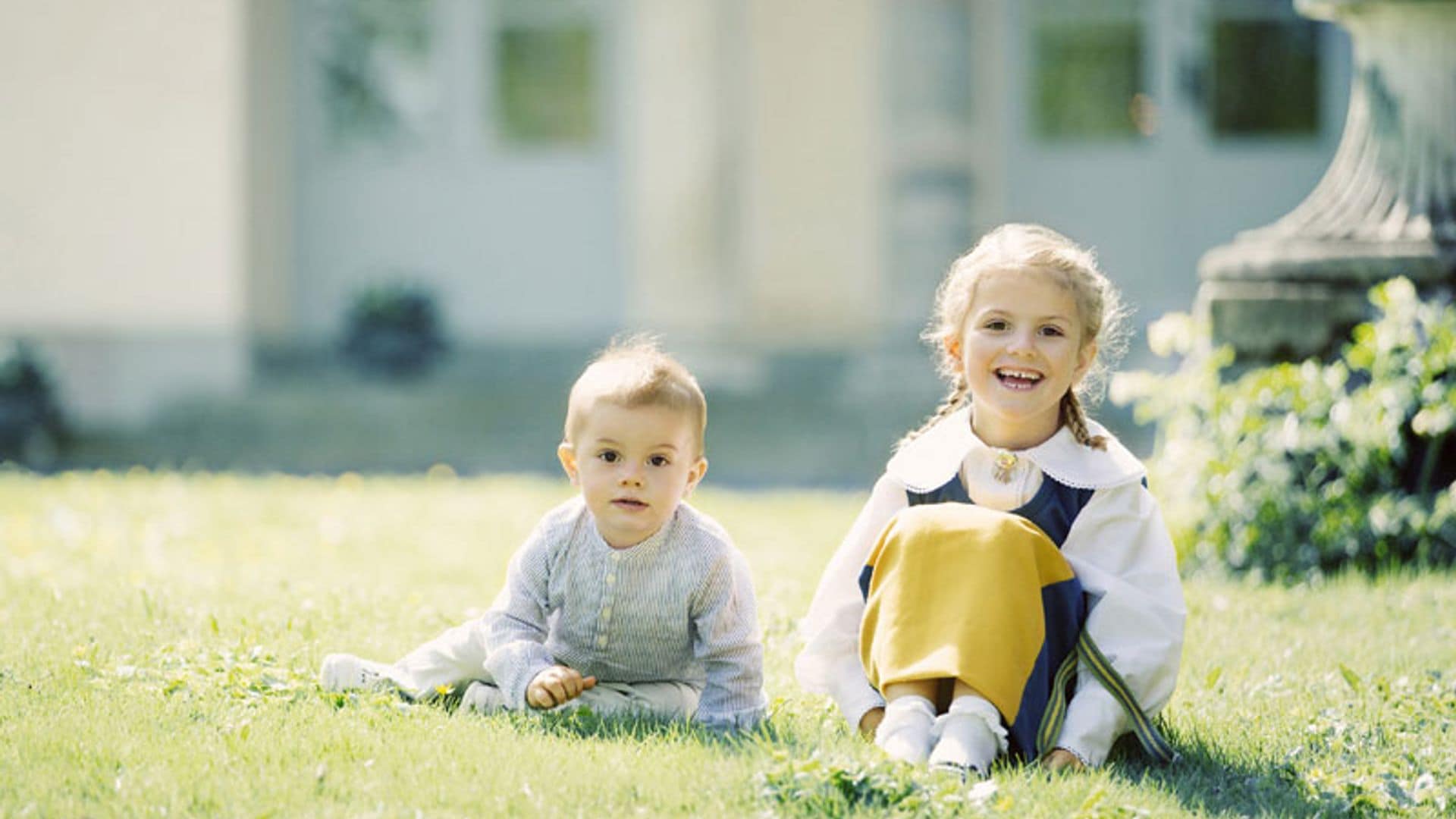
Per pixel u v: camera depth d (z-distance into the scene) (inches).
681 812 135.5
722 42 669.3
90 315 639.8
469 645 174.1
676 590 166.2
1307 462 298.4
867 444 567.8
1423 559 286.7
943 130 679.7
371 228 705.0
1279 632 229.6
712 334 669.9
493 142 704.4
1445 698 184.5
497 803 136.1
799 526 367.6
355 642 205.5
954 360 175.2
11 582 259.4
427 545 334.0
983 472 164.6
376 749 150.7
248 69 659.4
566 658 171.3
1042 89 689.0
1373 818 145.1
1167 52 683.4
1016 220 689.6
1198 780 152.9
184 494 422.9
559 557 168.2
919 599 151.3
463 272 706.2
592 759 147.9
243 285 650.8
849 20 657.0
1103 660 154.8
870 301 662.5
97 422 634.8
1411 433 296.0
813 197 661.3
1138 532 162.1
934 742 148.6
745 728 161.9
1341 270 308.8
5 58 636.1
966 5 677.9
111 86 638.5
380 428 602.5
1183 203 687.1
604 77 700.0
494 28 700.7
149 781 140.5
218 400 633.6
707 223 671.1
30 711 164.2
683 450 164.1
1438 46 314.0
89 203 639.1
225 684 174.1
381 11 699.4
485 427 603.5
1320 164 682.2
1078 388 168.1
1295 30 681.0
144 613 224.7
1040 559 153.4
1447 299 304.8
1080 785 143.3
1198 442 305.1
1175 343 319.6
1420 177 315.9
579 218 703.7
